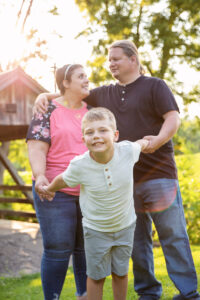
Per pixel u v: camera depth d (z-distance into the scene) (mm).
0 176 13461
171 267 3113
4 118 7945
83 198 2625
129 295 3471
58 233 2826
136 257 3293
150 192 3148
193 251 5898
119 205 2551
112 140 2428
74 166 2500
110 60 3264
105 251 2633
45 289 2893
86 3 16422
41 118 3018
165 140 2875
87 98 3488
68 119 3025
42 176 2807
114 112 3266
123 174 2502
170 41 16156
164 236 3137
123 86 3248
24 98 8297
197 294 3082
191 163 10117
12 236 8023
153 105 3119
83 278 3135
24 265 6062
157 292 3322
